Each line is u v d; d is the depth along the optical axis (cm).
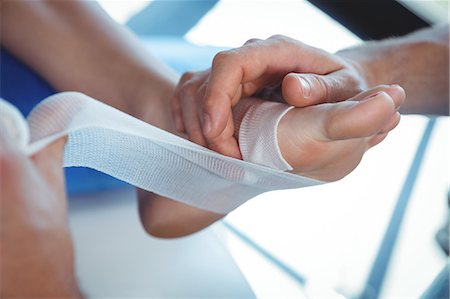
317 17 118
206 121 47
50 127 36
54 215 31
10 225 29
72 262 34
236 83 47
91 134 40
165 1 130
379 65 67
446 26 81
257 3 133
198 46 109
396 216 106
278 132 45
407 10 107
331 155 45
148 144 44
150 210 64
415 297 92
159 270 72
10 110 33
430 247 98
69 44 73
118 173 47
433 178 109
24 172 30
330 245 103
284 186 50
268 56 49
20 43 73
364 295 95
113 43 74
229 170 48
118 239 75
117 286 68
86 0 78
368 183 113
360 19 111
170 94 69
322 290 94
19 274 30
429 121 117
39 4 74
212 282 72
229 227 103
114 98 72
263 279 92
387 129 45
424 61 71
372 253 101
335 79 49
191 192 54
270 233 103
